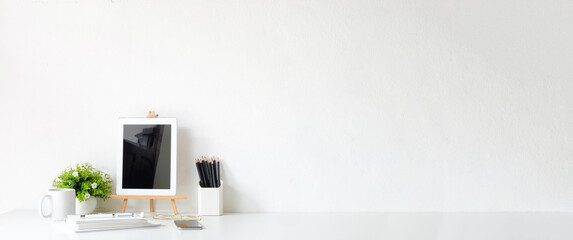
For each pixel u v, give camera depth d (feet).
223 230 6.02
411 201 7.66
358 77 7.68
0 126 7.51
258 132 7.61
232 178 7.60
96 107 7.55
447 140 7.69
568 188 7.70
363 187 7.66
